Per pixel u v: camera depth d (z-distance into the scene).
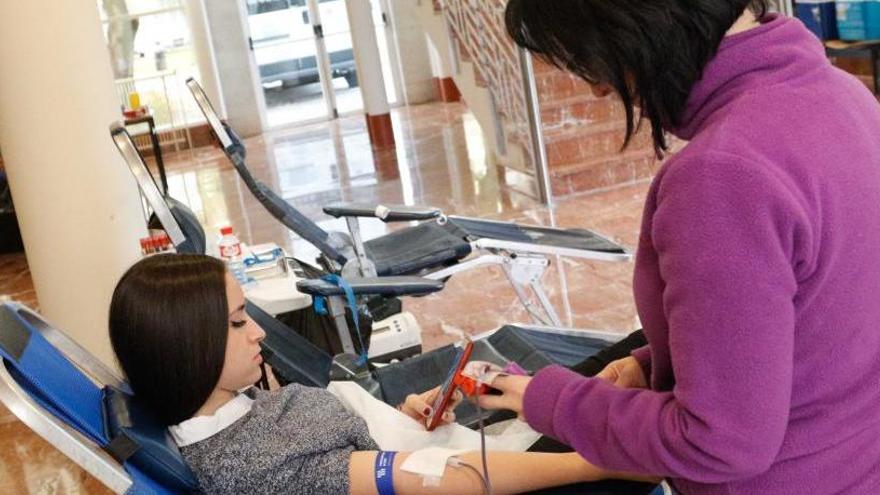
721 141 1.25
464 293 5.23
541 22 1.32
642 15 1.24
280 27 13.02
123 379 2.10
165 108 12.44
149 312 1.88
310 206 8.10
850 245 1.28
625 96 1.31
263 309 3.26
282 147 11.56
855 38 7.12
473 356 2.78
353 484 1.93
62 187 4.27
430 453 1.92
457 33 7.86
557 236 3.84
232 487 1.91
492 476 1.87
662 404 1.33
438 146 9.79
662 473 1.33
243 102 12.88
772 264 1.20
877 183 1.31
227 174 10.30
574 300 4.85
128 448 1.76
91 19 4.28
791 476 1.32
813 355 1.29
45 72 4.20
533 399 1.48
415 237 3.95
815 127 1.27
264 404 2.03
